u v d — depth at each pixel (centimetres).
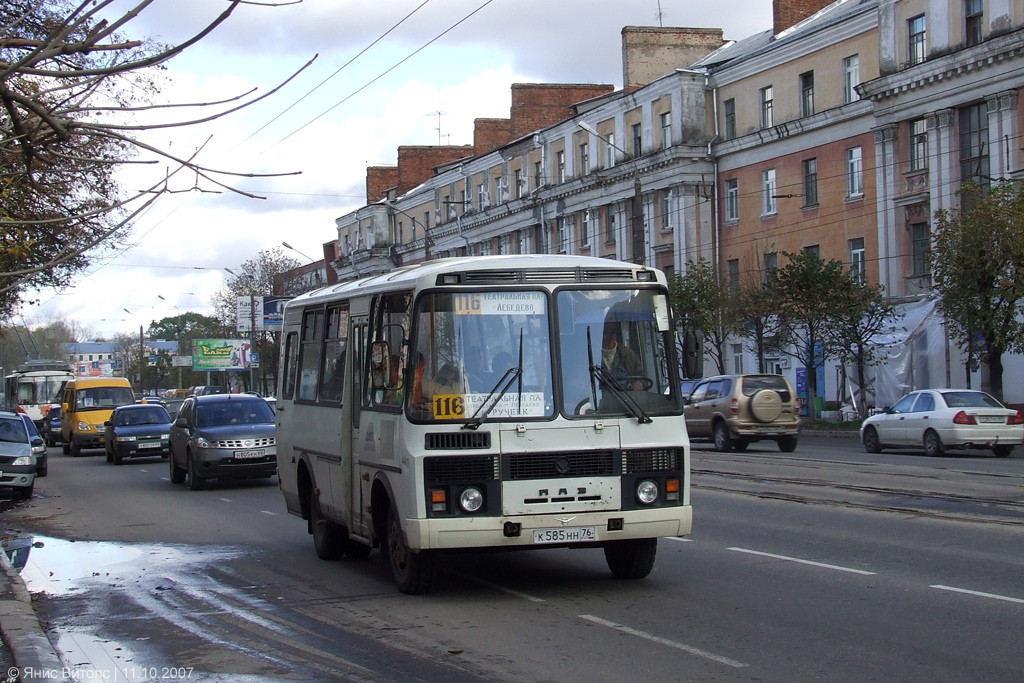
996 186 3133
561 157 5719
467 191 6675
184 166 508
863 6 3966
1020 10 3347
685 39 5412
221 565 1188
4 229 651
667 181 4822
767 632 764
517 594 942
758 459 2361
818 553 1077
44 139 503
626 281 931
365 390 1014
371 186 8275
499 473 868
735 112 4656
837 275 3553
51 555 1316
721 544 1164
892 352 3781
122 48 457
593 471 885
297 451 1263
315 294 1259
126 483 2377
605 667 685
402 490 882
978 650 693
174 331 18100
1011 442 2422
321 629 838
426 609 894
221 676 700
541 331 899
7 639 804
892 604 836
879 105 3872
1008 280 2884
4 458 2009
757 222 4519
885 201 3872
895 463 2162
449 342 882
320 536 1182
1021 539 1101
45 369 5625
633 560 973
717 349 4384
